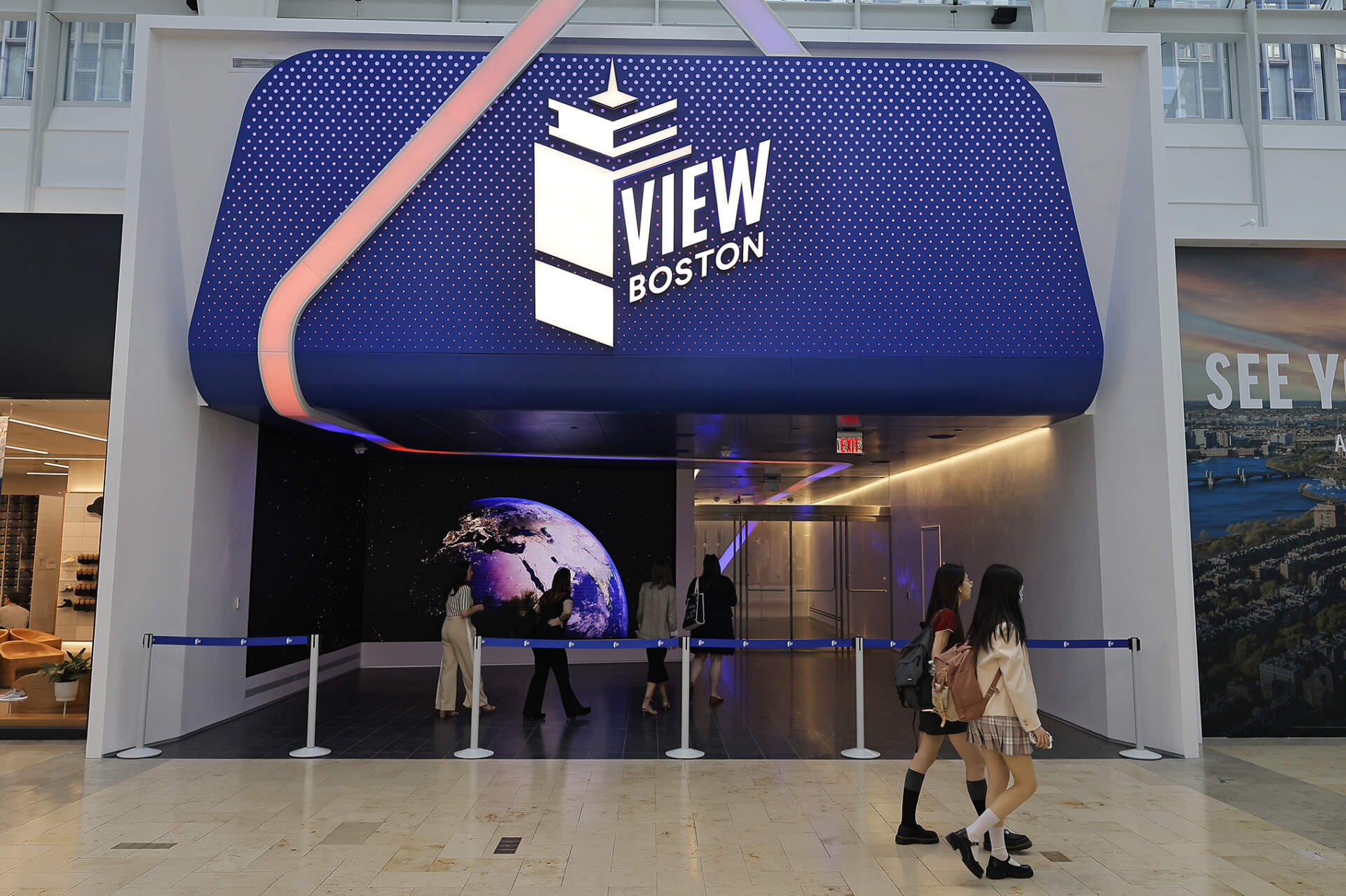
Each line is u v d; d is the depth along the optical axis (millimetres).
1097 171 8836
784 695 11828
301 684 11930
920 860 5277
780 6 14516
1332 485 8922
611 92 8406
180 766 7621
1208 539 8859
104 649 7910
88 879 4887
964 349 8578
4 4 13773
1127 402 8719
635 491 15281
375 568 14531
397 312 8430
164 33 8375
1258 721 8750
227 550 9789
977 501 12984
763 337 8492
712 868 5105
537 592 14820
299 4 14195
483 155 8430
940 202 8570
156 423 8438
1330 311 9070
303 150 8461
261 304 8523
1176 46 14945
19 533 9102
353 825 5914
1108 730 8883
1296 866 5184
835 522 18531
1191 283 9047
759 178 8453
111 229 8625
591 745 8594
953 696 5141
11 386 8461
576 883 4848
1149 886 4848
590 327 8312
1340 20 14734
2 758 7914
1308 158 14445
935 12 14477
